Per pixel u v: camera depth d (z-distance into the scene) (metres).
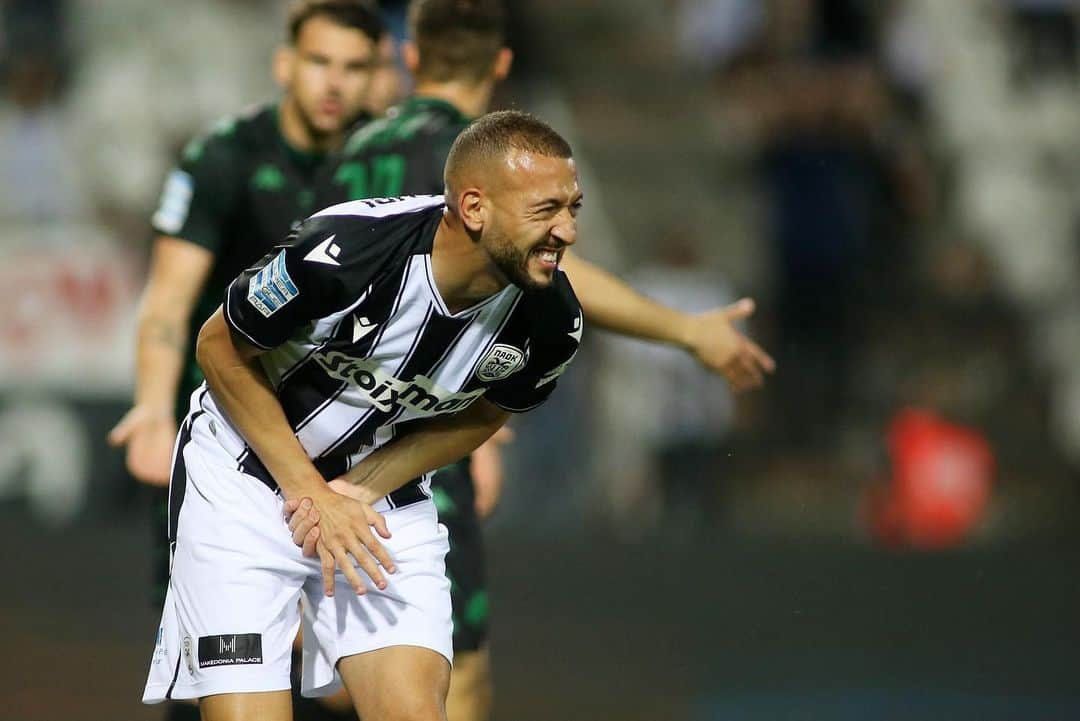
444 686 11.19
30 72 37.88
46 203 37.03
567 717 19.39
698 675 21.80
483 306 10.55
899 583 28.39
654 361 34.19
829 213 37.62
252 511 11.14
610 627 24.34
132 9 39.50
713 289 36.16
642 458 34.34
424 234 10.38
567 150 10.20
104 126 37.56
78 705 19.16
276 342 10.56
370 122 14.49
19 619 23.81
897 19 42.62
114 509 34.66
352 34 14.98
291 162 15.38
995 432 37.72
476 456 15.33
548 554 30.08
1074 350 40.91
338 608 11.32
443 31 13.93
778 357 37.12
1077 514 36.94
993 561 30.66
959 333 38.28
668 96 45.06
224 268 15.59
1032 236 43.69
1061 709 20.55
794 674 22.09
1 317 35.31
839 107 39.12
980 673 22.34
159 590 15.30
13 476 34.59
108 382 35.62
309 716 15.05
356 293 10.35
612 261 42.25
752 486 35.72
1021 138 45.12
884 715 20.11
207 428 11.50
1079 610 26.52
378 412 11.05
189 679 11.10
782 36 43.03
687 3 45.81
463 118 13.90
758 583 27.92
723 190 43.38
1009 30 46.78
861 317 37.56
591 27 45.94
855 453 36.38
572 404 33.81
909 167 39.50
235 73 39.69
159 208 15.44
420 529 11.57
